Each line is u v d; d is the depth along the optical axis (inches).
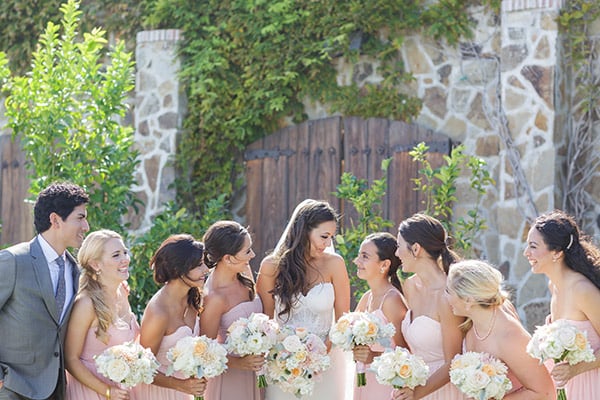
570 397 176.7
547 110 300.8
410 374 169.6
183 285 185.6
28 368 175.3
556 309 179.2
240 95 349.1
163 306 184.2
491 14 324.2
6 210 383.9
